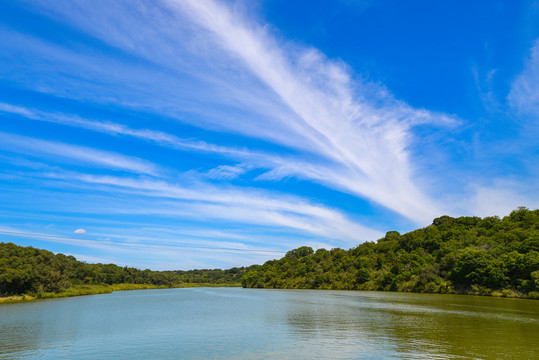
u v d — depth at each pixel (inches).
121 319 2256.4
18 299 4291.3
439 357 1088.8
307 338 1462.8
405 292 5418.3
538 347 1219.2
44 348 1338.6
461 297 3932.1
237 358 1136.2
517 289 3836.1
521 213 5841.5
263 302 3809.1
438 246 6127.0
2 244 5039.4
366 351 1194.0
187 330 1739.7
